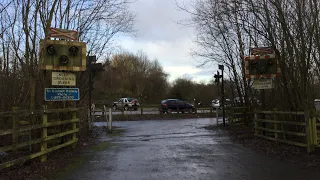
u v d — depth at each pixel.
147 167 7.46
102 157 8.77
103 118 25.81
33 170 6.95
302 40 10.25
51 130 9.55
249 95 16.86
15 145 6.57
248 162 7.95
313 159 8.04
